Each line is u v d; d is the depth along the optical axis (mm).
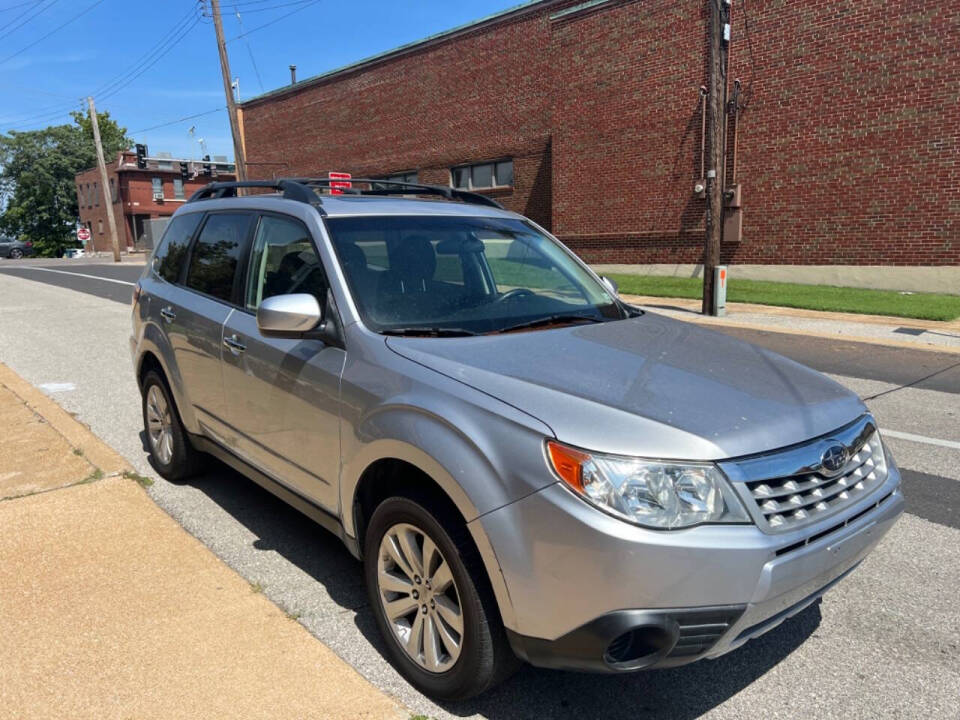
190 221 4867
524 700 2781
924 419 6566
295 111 32438
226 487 4844
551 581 2316
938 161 14164
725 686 2873
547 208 22672
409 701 2760
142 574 3564
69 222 70000
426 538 2695
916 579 3711
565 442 2346
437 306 3367
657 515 2256
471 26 23859
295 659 2906
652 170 18656
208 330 4074
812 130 15695
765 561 2316
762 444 2451
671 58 17859
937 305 12805
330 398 3117
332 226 3535
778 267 16625
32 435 5664
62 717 2543
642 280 17844
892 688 2852
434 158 26172
